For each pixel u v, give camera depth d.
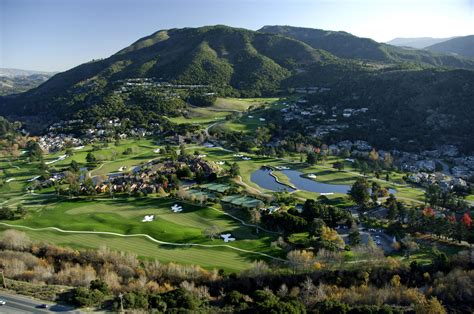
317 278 109.12
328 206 152.75
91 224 148.62
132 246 130.12
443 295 99.00
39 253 123.69
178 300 91.00
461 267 111.19
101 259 116.75
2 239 131.62
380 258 115.31
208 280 106.44
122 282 104.94
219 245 129.88
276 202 170.25
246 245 129.88
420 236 136.75
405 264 114.81
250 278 107.81
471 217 152.88
